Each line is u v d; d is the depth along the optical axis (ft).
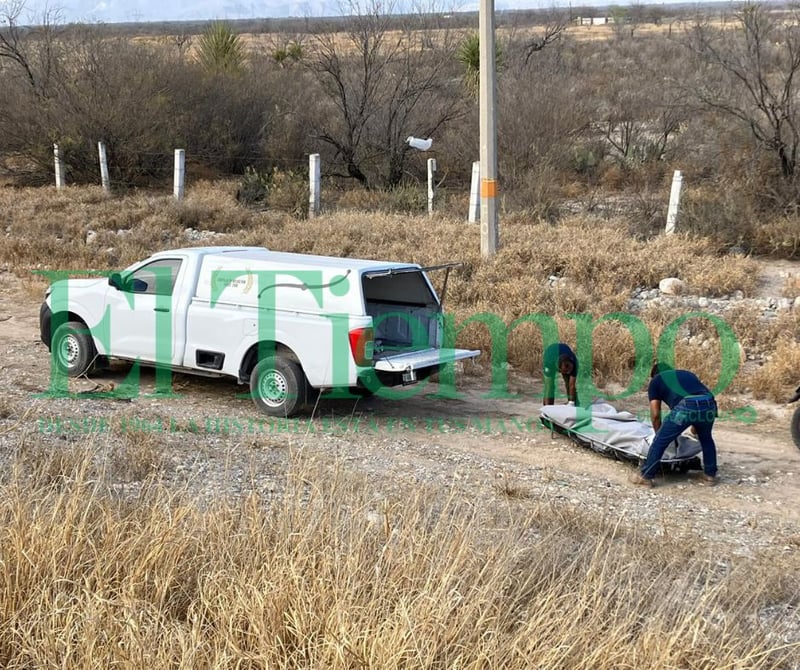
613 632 13.57
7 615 13.65
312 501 16.88
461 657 12.78
